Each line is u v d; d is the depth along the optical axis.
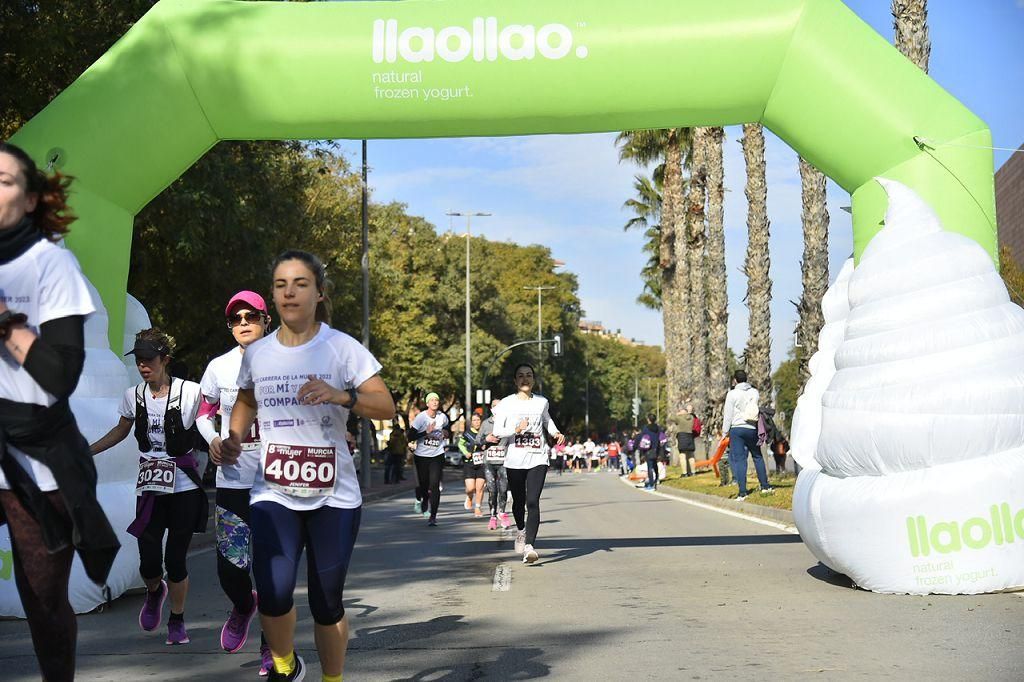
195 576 11.27
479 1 11.15
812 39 10.77
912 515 8.14
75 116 10.75
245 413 5.16
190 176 20.19
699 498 23.03
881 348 8.44
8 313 3.83
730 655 6.38
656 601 8.59
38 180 4.09
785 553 11.84
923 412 8.12
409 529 17.03
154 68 10.95
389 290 53.94
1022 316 8.47
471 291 70.62
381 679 5.98
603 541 13.91
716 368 35.19
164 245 21.95
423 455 18.16
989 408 8.05
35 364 3.85
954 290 8.39
